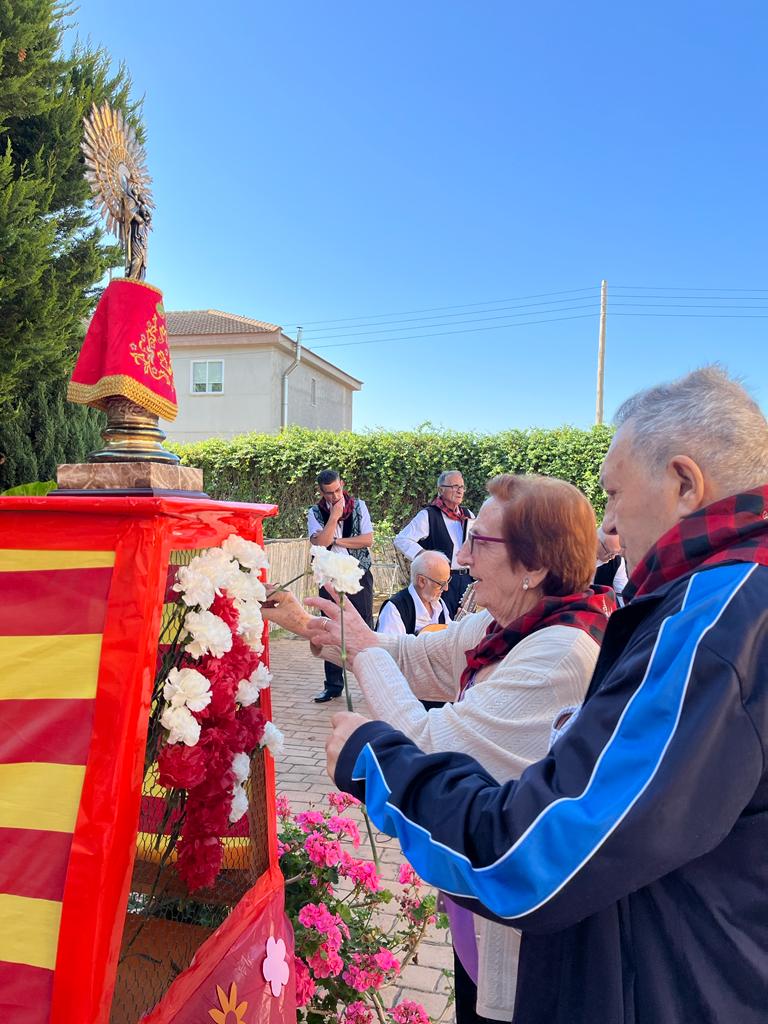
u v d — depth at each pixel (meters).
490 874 0.83
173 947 1.43
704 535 0.90
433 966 2.50
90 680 0.97
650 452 0.98
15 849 0.95
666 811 0.73
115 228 1.35
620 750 0.79
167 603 1.23
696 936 0.84
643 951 0.85
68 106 6.00
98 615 0.99
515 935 1.23
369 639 1.72
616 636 0.95
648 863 0.74
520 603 1.47
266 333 21.77
